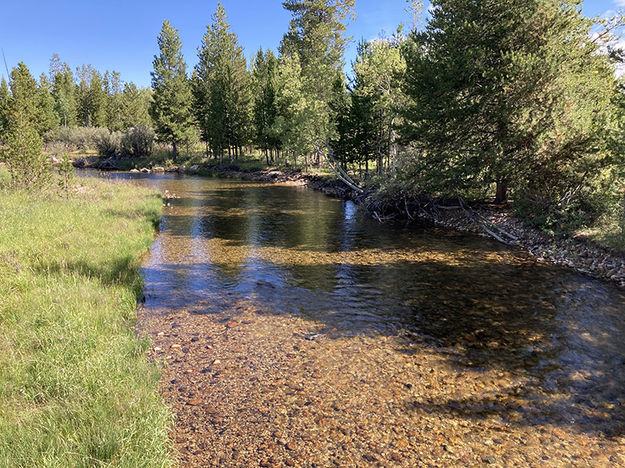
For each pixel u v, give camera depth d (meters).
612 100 15.42
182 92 64.81
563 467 4.34
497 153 15.91
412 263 12.82
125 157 68.81
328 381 6.05
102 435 4.12
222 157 63.53
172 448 4.50
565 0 15.28
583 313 8.66
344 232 17.97
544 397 5.65
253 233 17.61
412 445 4.65
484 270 11.98
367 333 7.76
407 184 20.98
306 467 4.27
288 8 51.81
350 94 33.28
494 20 16.45
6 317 6.96
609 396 5.66
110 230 14.88
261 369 6.39
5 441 3.98
